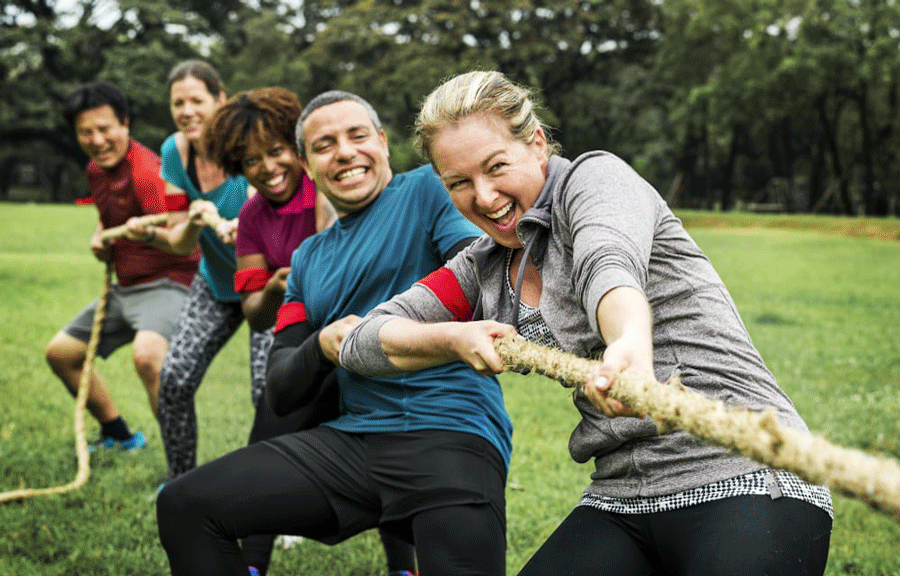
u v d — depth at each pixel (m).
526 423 6.00
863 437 5.58
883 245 23.02
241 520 2.64
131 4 46.53
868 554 3.94
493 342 2.05
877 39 33.62
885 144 38.88
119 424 5.61
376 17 46.84
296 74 46.06
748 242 23.64
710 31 38.41
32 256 15.44
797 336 9.05
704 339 2.08
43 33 46.47
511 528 4.26
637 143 45.91
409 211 2.88
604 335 1.75
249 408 6.43
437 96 2.15
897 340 8.87
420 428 2.71
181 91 4.60
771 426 1.33
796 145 46.34
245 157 3.54
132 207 5.14
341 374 2.84
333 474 2.72
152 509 4.62
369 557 4.07
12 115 45.47
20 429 5.92
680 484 2.07
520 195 2.16
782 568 1.90
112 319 5.34
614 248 1.85
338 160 2.86
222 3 54.22
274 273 3.68
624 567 2.18
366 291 2.88
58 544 4.20
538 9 46.03
